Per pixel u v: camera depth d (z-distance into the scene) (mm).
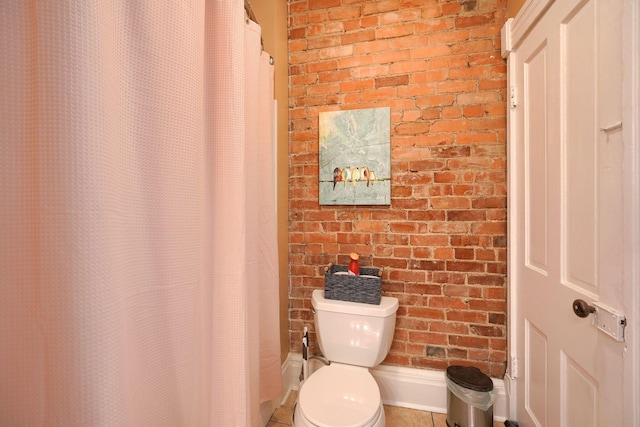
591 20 828
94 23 472
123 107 564
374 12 1614
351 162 1631
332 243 1682
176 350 681
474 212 1496
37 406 481
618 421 716
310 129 1709
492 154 1473
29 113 466
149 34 603
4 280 481
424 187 1556
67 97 454
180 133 672
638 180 662
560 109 990
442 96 1528
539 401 1156
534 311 1186
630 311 676
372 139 1598
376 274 1567
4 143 469
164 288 655
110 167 510
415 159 1566
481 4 1483
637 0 657
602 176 782
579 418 893
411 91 1567
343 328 1402
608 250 756
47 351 475
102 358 478
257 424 1155
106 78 500
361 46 1633
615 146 735
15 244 476
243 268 832
